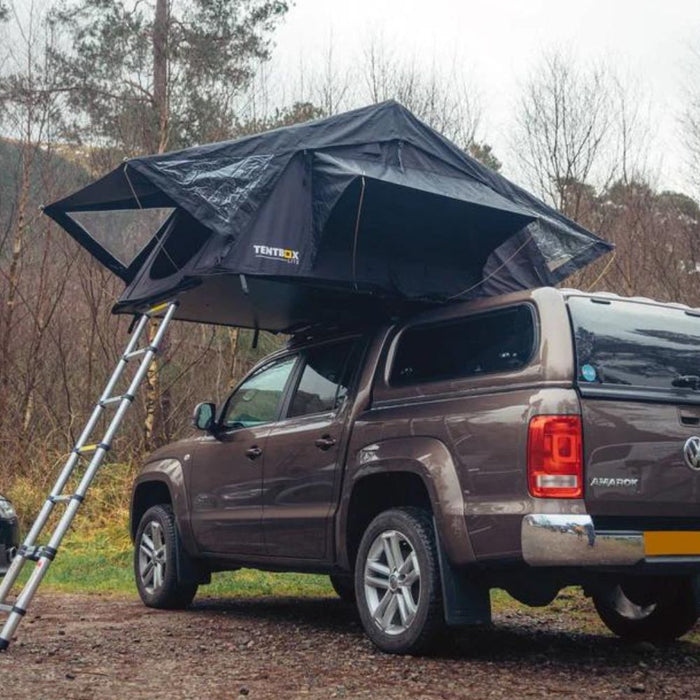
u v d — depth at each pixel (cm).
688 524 545
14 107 1705
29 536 615
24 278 1728
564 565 497
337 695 476
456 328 596
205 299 716
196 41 1777
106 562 1118
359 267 667
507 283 742
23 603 576
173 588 788
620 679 519
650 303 586
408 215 680
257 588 934
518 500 511
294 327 805
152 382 1519
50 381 1691
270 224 643
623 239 1633
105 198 744
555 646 627
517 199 757
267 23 1861
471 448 539
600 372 530
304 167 666
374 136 702
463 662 560
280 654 588
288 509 678
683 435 545
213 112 1750
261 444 711
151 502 858
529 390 522
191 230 696
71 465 635
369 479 611
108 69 1786
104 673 526
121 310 745
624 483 518
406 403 603
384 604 589
